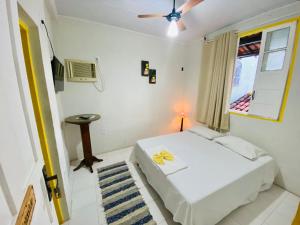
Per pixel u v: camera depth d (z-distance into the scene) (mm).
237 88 2500
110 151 3027
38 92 1148
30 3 906
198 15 2100
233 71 2420
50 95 1267
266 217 1547
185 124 3771
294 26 1723
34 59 1087
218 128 2740
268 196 1830
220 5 1834
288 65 1800
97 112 2732
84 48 2404
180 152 1999
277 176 2012
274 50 1938
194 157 1870
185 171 1583
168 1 1778
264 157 1868
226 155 1920
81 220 1519
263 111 2082
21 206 443
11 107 459
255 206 1680
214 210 1304
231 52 2352
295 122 1793
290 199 1788
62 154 1607
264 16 1996
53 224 787
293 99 1793
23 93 564
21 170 483
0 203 353
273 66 1974
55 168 1340
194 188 1331
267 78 2008
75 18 2252
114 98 2850
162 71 3275
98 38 2479
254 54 2252
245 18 2180
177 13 1549
